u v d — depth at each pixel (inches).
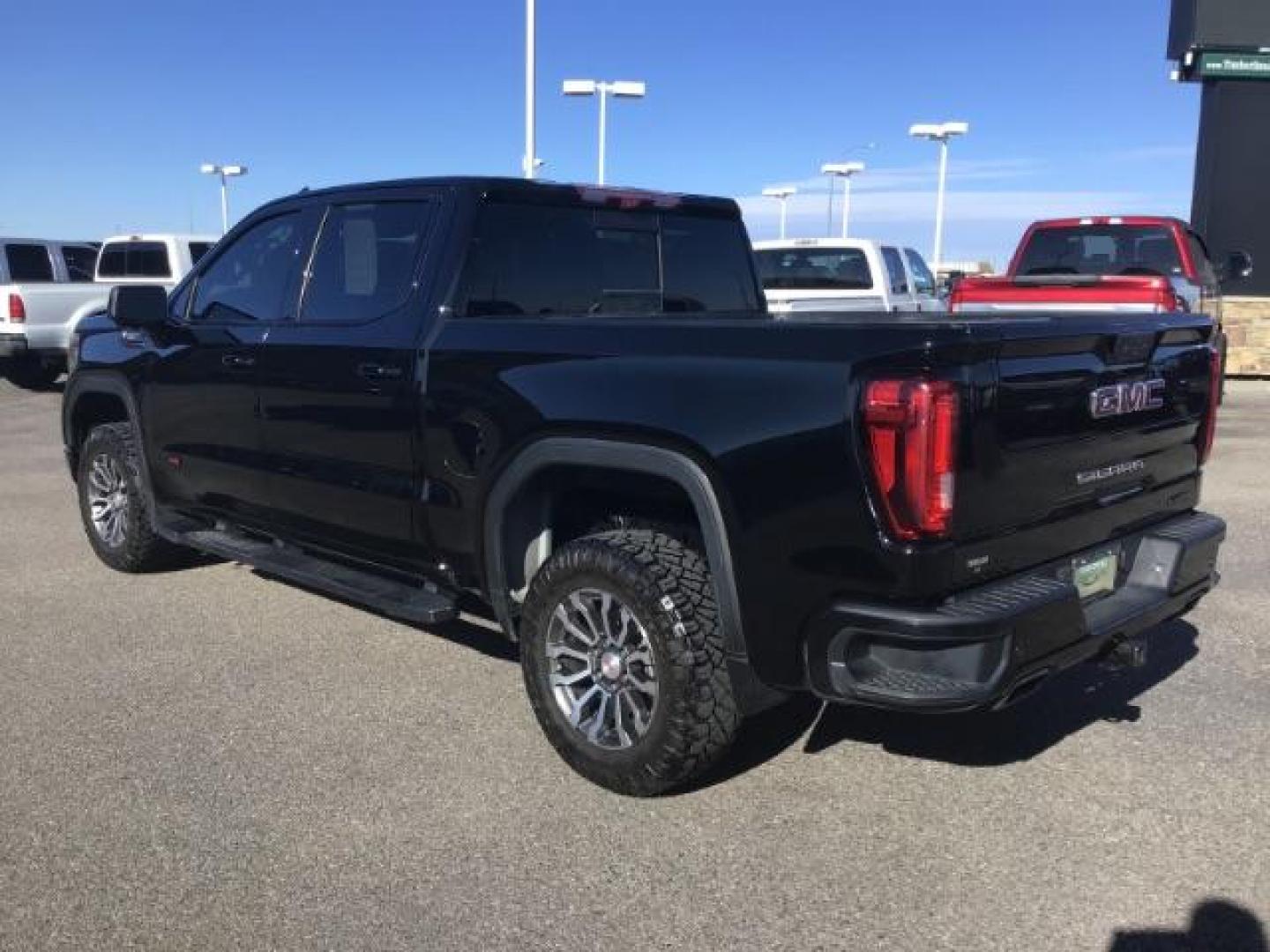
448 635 215.3
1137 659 145.1
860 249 518.0
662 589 140.7
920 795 149.9
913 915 122.5
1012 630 123.0
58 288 653.9
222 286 218.2
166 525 237.1
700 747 142.3
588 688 153.7
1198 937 118.3
